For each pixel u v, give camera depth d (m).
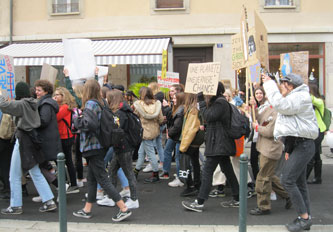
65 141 5.23
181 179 5.53
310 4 10.82
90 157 4.09
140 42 10.69
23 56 9.84
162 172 6.82
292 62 5.08
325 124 5.71
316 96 5.63
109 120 4.14
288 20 10.85
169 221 4.22
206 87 4.39
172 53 11.38
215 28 10.98
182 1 11.16
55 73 5.93
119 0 11.30
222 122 4.28
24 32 11.74
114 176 4.88
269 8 10.85
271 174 4.35
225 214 4.46
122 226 4.06
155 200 5.09
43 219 4.32
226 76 11.02
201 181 4.88
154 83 6.96
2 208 4.77
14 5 11.75
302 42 10.86
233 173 4.64
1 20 11.77
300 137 3.72
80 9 11.44
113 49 9.93
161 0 11.25
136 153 7.50
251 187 5.31
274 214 4.44
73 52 5.32
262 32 4.66
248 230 3.89
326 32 10.76
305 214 3.83
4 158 5.20
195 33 10.98
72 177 5.46
